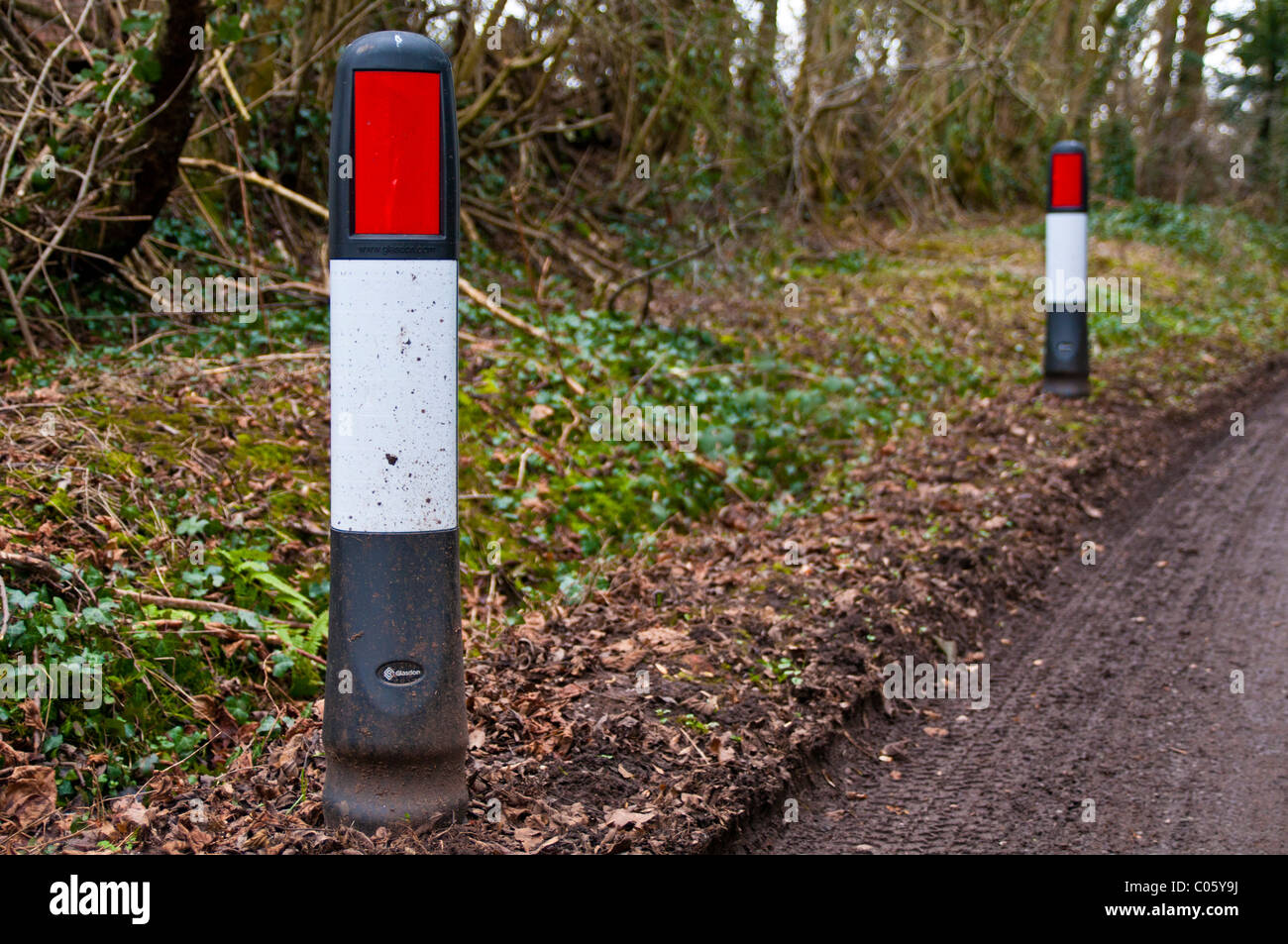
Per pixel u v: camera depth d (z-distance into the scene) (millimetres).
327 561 4914
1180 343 12586
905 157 17703
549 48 10477
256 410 5918
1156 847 3359
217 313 7539
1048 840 3398
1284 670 4773
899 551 5738
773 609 4906
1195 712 4363
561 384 7395
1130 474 7793
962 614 5219
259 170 9844
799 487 7324
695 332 9641
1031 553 6086
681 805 3266
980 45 15055
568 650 4422
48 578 3902
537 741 3566
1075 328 9117
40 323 6617
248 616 4184
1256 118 25125
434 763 2855
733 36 12328
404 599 2752
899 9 14102
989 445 7969
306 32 10016
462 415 6562
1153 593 5723
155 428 5383
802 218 15992
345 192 2650
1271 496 7477
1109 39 21359
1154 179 24531
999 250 16516
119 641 3801
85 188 6484
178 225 8328
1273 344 13703
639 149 13383
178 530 4598
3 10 7418
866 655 4512
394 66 2605
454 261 2742
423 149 2641
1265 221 24312
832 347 10227
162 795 3309
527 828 3051
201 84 7836
